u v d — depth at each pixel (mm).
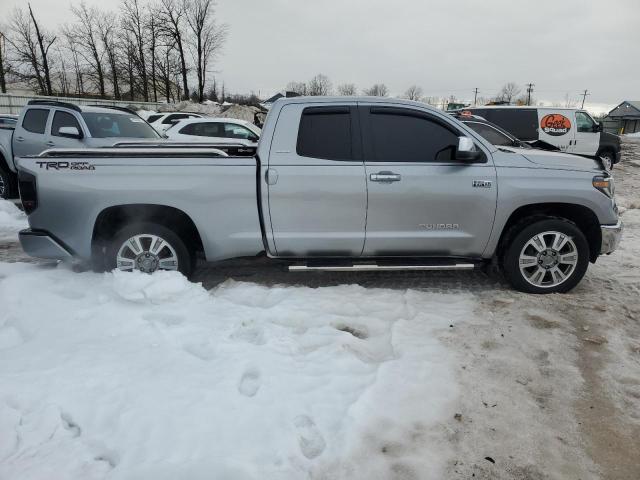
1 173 9461
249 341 3463
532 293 4570
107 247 4414
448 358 3357
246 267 5398
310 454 2414
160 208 4328
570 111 13562
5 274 4758
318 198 4246
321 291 4453
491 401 2914
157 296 3930
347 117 4320
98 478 2176
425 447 2508
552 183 4355
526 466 2412
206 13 44688
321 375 3014
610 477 2357
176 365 3002
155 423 2486
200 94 46719
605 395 3018
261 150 4273
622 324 3982
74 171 4211
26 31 44031
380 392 2916
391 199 4270
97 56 48062
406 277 5090
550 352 3496
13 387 2736
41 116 8758
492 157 4379
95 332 3402
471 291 4664
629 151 23469
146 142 5691
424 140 4355
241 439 2414
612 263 5680
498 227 4402
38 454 2309
